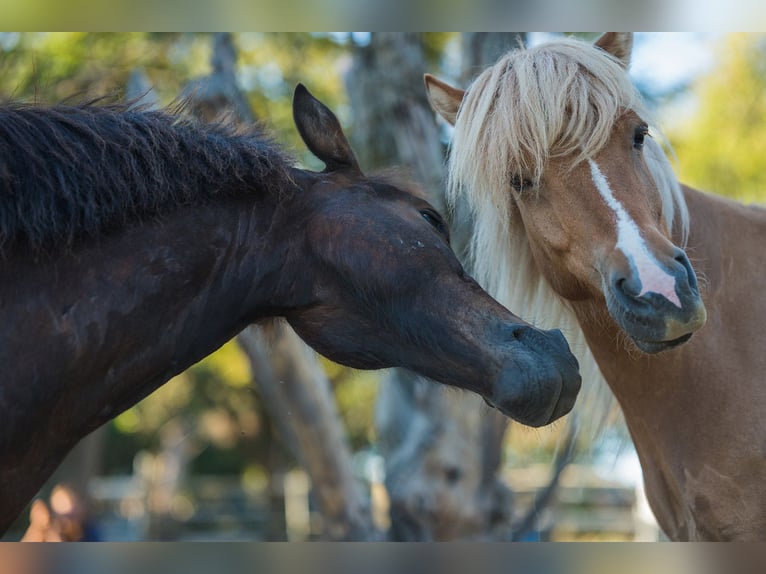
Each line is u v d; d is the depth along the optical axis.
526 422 2.45
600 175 3.05
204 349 2.61
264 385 7.34
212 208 2.57
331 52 11.06
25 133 2.39
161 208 2.51
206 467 28.59
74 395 2.40
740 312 3.48
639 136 3.24
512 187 3.28
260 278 2.62
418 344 2.56
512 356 2.45
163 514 20.00
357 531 7.66
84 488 14.61
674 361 3.41
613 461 4.40
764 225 3.68
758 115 13.24
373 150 7.20
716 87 13.37
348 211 2.62
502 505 7.46
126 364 2.46
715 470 3.33
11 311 2.30
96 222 2.39
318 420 7.39
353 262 2.56
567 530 14.54
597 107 3.08
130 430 23.28
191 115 2.76
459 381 2.55
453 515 7.07
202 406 22.19
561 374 2.45
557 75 3.11
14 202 2.30
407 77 7.12
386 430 7.35
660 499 3.71
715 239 3.61
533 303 3.75
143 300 2.45
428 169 7.07
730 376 3.37
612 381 3.65
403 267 2.54
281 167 2.64
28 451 2.35
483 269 3.78
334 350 2.66
